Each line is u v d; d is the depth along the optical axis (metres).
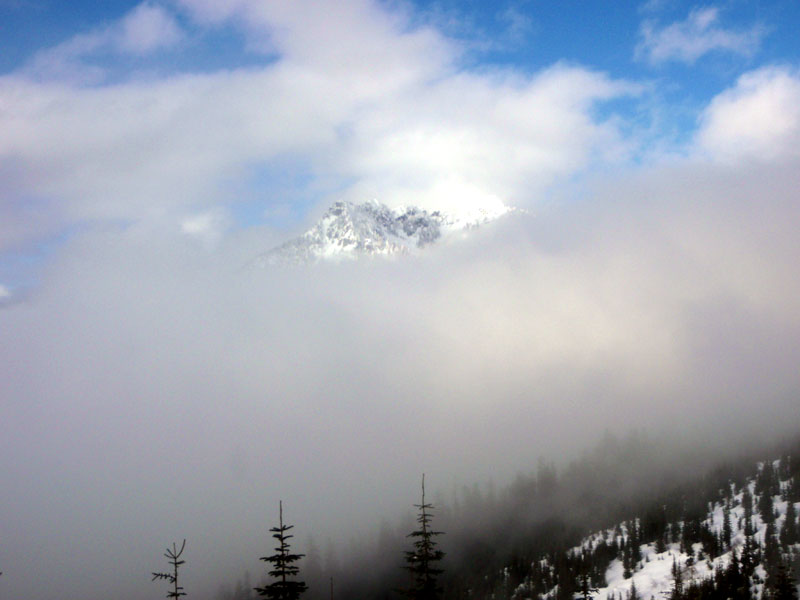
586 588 91.19
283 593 45.09
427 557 53.88
